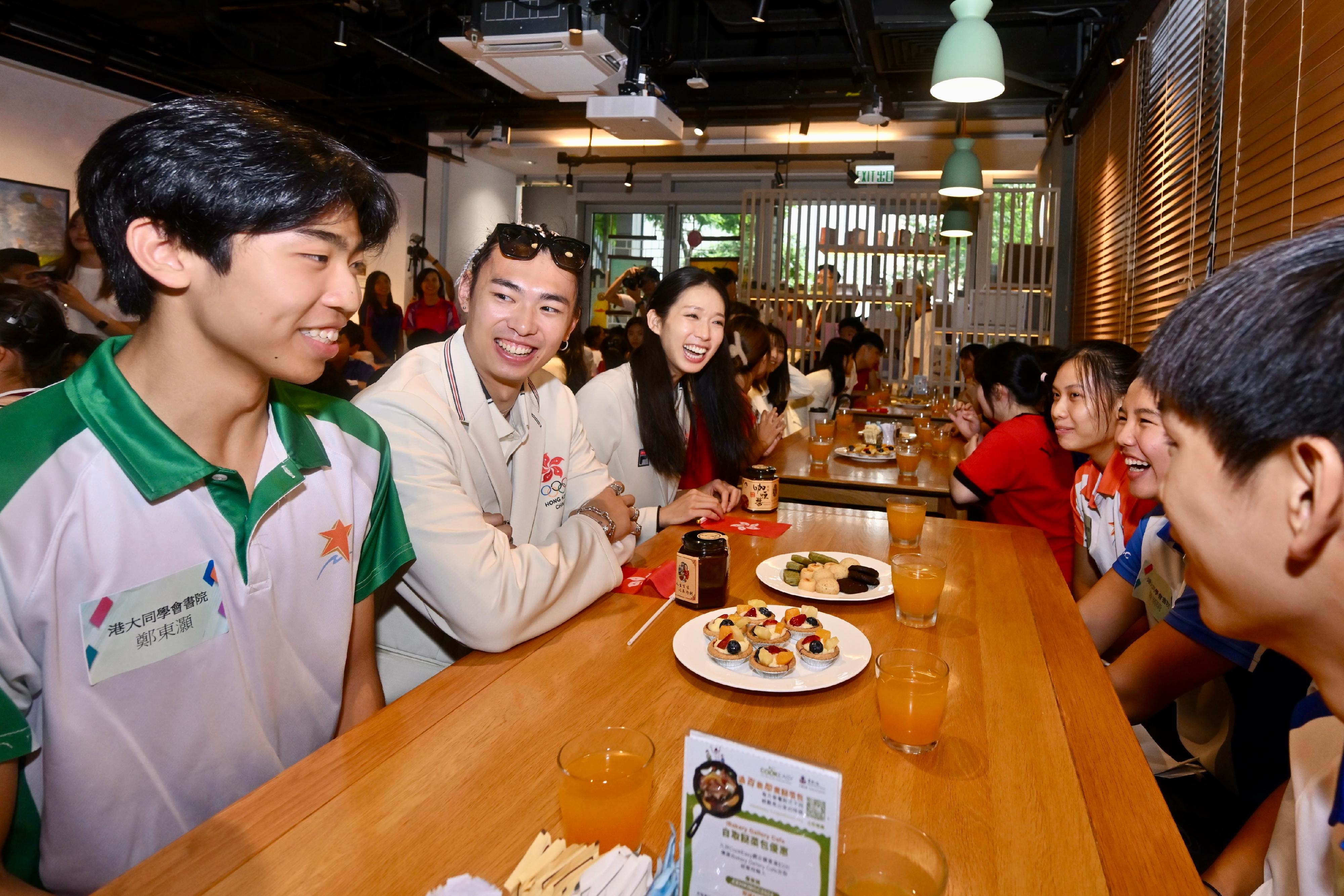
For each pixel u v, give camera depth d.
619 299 8.47
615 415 2.32
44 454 0.81
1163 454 1.29
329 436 1.10
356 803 0.78
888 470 3.36
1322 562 0.49
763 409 4.10
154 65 6.11
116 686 0.86
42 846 0.87
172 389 0.88
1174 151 4.03
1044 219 7.73
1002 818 0.78
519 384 1.57
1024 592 1.49
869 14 4.88
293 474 1.01
